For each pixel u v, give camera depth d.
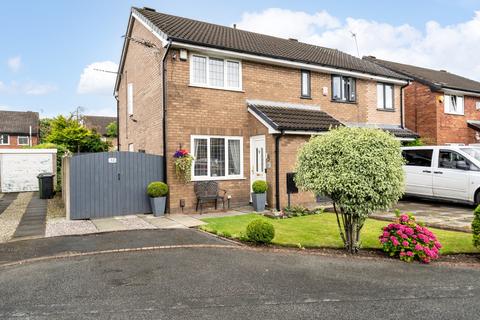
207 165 11.74
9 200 14.11
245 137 12.52
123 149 17.84
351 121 15.74
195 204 11.39
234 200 12.14
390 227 6.27
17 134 41.12
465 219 9.32
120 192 10.64
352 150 6.05
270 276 5.18
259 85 13.00
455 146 12.01
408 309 4.02
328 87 15.02
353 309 4.03
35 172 17.83
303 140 11.81
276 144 11.28
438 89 19.19
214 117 11.91
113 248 6.82
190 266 5.68
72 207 9.97
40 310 4.07
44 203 13.23
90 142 27.39
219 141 12.03
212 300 4.32
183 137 11.29
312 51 17.08
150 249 6.77
